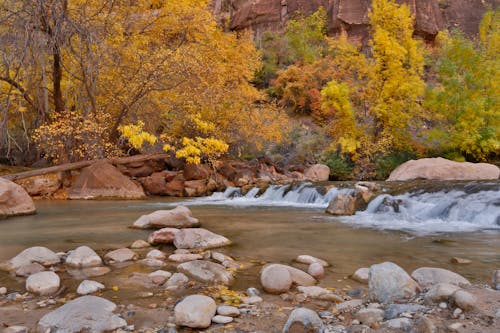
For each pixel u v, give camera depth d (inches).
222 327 114.3
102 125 633.0
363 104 868.6
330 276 173.8
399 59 803.4
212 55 756.0
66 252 227.0
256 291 148.6
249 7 1891.0
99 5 614.2
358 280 165.6
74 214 425.4
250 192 663.1
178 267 177.3
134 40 674.2
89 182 642.8
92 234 291.0
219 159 840.9
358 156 812.0
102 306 123.6
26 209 419.2
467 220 358.9
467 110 738.8
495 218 341.1
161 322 119.3
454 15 1855.3
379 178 790.5
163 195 717.9
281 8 1849.2
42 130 616.7
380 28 815.7
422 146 820.0
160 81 647.1
